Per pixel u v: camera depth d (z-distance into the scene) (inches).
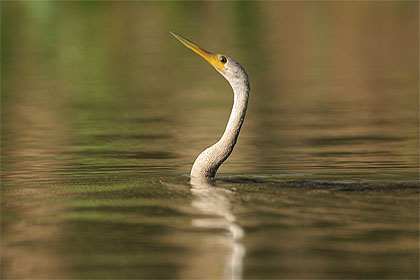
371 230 421.7
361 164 687.1
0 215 464.4
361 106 1110.4
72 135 902.4
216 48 1726.1
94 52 1723.7
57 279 362.6
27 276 365.4
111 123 992.2
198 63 1594.5
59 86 1320.1
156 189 532.4
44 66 1539.1
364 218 442.6
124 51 1744.6
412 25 2154.3
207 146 828.0
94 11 2440.9
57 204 490.3
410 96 1191.6
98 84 1344.7
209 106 1129.4
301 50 1728.6
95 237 419.8
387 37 1936.5
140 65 1562.5
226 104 1148.5
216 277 360.8
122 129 946.1
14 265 379.2
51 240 416.2
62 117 1039.0
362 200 482.0
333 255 386.9
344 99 1175.0
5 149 799.1
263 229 426.9
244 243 406.0
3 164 696.4
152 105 1141.1
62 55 1679.4
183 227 434.0
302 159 727.1
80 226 439.2
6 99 1191.6
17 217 459.5
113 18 2285.9
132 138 882.1
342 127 947.3
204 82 1370.6
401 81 1341.0
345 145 815.7
